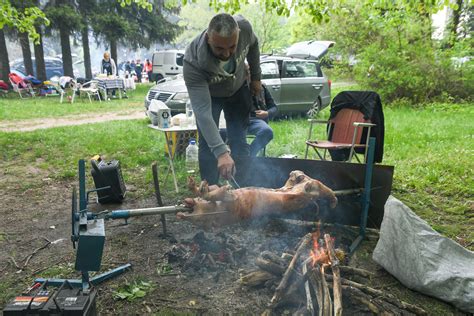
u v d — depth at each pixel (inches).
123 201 179.5
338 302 83.7
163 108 193.5
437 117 417.4
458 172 209.0
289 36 1332.4
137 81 1074.1
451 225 148.4
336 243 129.7
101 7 832.3
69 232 146.8
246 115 157.6
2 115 450.9
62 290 81.8
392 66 523.2
